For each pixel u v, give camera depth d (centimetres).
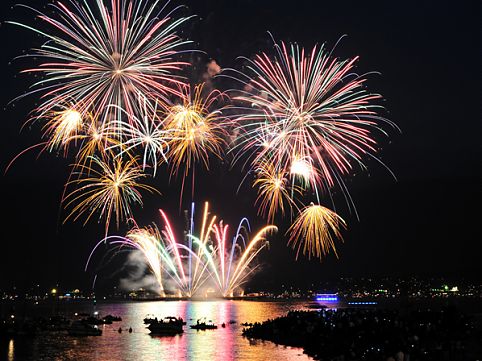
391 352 7138
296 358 8525
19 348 10731
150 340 11912
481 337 8319
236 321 17800
